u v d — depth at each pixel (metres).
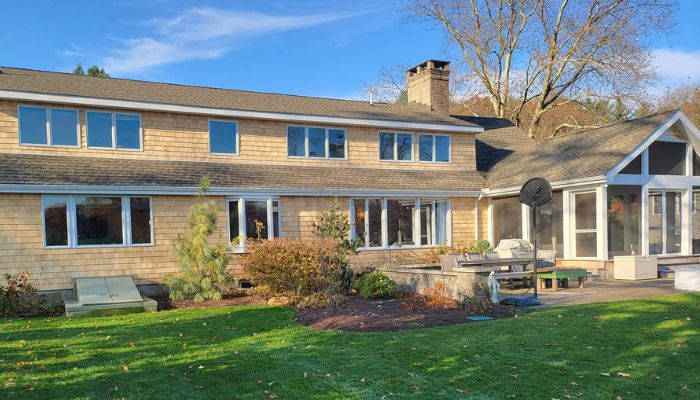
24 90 14.55
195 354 7.72
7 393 5.92
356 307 11.97
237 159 17.89
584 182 16.47
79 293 12.93
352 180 18.75
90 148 15.73
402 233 19.58
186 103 16.86
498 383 6.22
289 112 18.34
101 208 14.91
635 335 8.44
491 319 10.19
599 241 16.56
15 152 14.73
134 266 15.23
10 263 13.69
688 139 18.27
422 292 13.66
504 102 37.62
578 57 33.59
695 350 7.52
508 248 18.23
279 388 6.14
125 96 16.33
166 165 16.47
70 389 6.09
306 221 17.75
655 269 16.53
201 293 13.84
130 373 6.74
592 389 6.01
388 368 6.87
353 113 20.39
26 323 10.59
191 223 14.14
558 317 10.03
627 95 32.75
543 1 34.00
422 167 21.19
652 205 18.02
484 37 36.53
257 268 13.38
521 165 20.97
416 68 25.98
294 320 10.59
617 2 31.66
